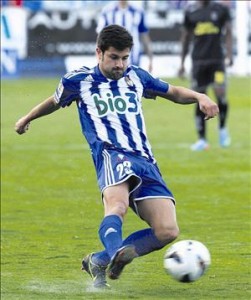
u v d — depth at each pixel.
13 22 78.50
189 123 61.94
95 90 21.47
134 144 21.17
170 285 22.80
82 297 21.34
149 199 20.72
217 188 39.19
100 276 22.09
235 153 49.31
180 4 82.19
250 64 85.12
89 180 41.38
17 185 40.28
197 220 32.34
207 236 29.48
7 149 50.34
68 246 28.23
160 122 62.34
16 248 28.03
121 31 20.98
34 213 34.16
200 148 50.44
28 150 50.06
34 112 22.20
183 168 44.47
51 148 50.72
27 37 79.56
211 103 21.70
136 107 21.50
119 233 19.80
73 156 47.81
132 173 20.52
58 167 44.72
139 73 21.84
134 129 21.30
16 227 31.52
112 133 21.20
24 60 79.12
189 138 55.28
